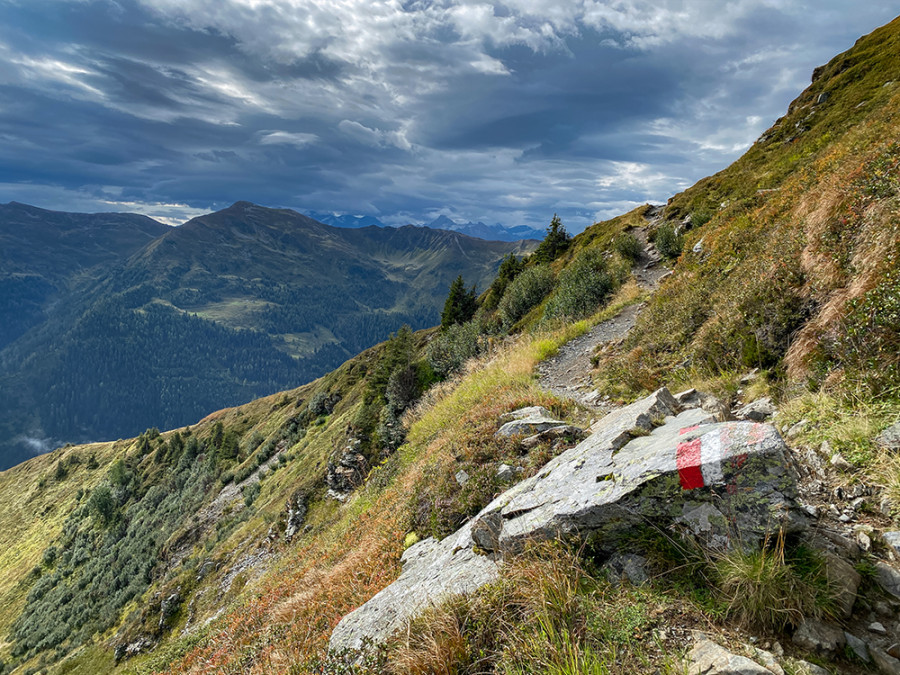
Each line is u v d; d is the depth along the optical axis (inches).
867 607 107.8
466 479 294.4
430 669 138.9
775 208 540.4
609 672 111.7
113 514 4301.2
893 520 125.2
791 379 236.1
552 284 1396.4
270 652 262.1
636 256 1201.4
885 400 169.2
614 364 479.8
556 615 132.8
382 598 219.0
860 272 240.2
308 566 471.8
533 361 655.1
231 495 3417.8
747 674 97.7
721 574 119.6
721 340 332.8
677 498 135.3
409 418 804.0
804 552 116.5
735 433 139.8
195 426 5777.6
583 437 273.9
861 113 971.9
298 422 3887.8
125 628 2010.3
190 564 2378.2
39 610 3307.1
